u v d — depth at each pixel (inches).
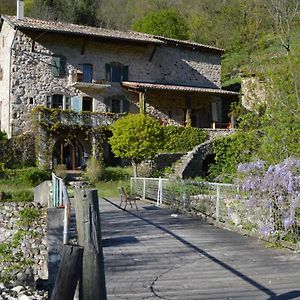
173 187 724.0
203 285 279.9
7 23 1269.7
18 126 1224.8
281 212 402.9
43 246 515.2
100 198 856.9
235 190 495.8
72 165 1244.5
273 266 326.0
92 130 1222.3
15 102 1226.6
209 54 1523.1
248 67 766.5
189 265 334.6
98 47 1332.4
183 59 1475.1
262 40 948.0
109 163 1258.0
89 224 149.1
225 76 1716.3
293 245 381.1
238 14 1818.4
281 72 658.8
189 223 546.0
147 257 363.9
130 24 2394.2
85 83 1279.5
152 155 1057.5
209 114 1462.8
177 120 1414.9
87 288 146.5
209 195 576.4
